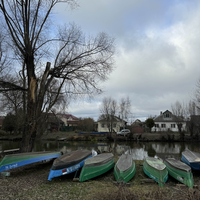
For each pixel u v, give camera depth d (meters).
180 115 33.56
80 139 32.41
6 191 5.18
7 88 10.16
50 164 8.89
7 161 6.82
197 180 6.99
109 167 7.53
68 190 5.33
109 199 4.02
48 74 10.69
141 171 7.66
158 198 3.98
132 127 38.38
